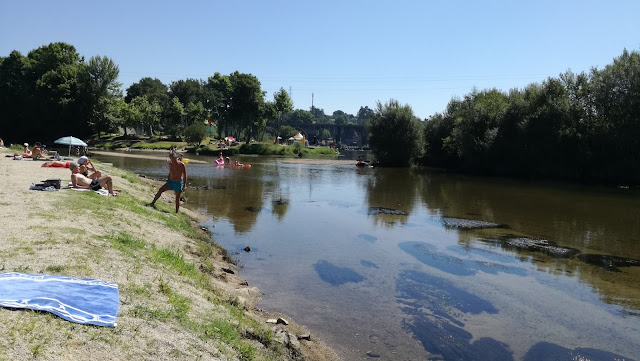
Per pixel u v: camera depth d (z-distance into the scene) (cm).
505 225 1989
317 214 2166
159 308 612
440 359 744
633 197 3161
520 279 1199
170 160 1611
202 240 1362
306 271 1216
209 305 727
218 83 11500
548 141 4753
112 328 503
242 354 591
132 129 11962
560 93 4894
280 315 893
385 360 731
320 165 6431
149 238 1066
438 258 1399
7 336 411
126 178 2300
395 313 939
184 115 10669
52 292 534
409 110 6862
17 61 9006
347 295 1040
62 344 432
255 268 1220
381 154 6875
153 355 483
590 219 2181
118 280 662
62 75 8219
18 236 768
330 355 733
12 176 1589
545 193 3369
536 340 830
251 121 10069
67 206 1110
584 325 902
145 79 14238
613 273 1267
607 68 4538
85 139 8800
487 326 888
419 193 3225
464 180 4509
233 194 2741
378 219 2080
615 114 4312
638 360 761
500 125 5319
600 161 4400
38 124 7981
